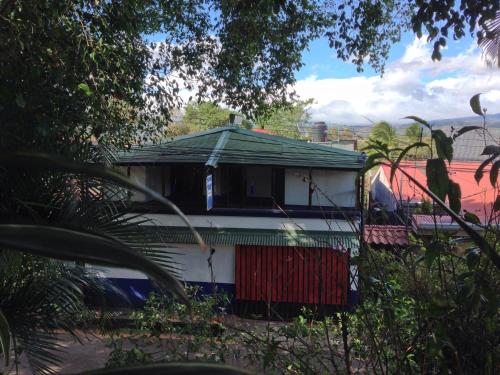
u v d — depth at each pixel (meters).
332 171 12.41
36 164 1.04
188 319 3.77
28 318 3.45
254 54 9.46
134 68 6.68
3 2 4.22
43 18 4.58
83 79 5.06
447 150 1.75
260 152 12.78
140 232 3.29
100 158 4.39
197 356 3.55
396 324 2.37
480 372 2.01
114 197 3.47
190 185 13.09
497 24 3.98
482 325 1.99
